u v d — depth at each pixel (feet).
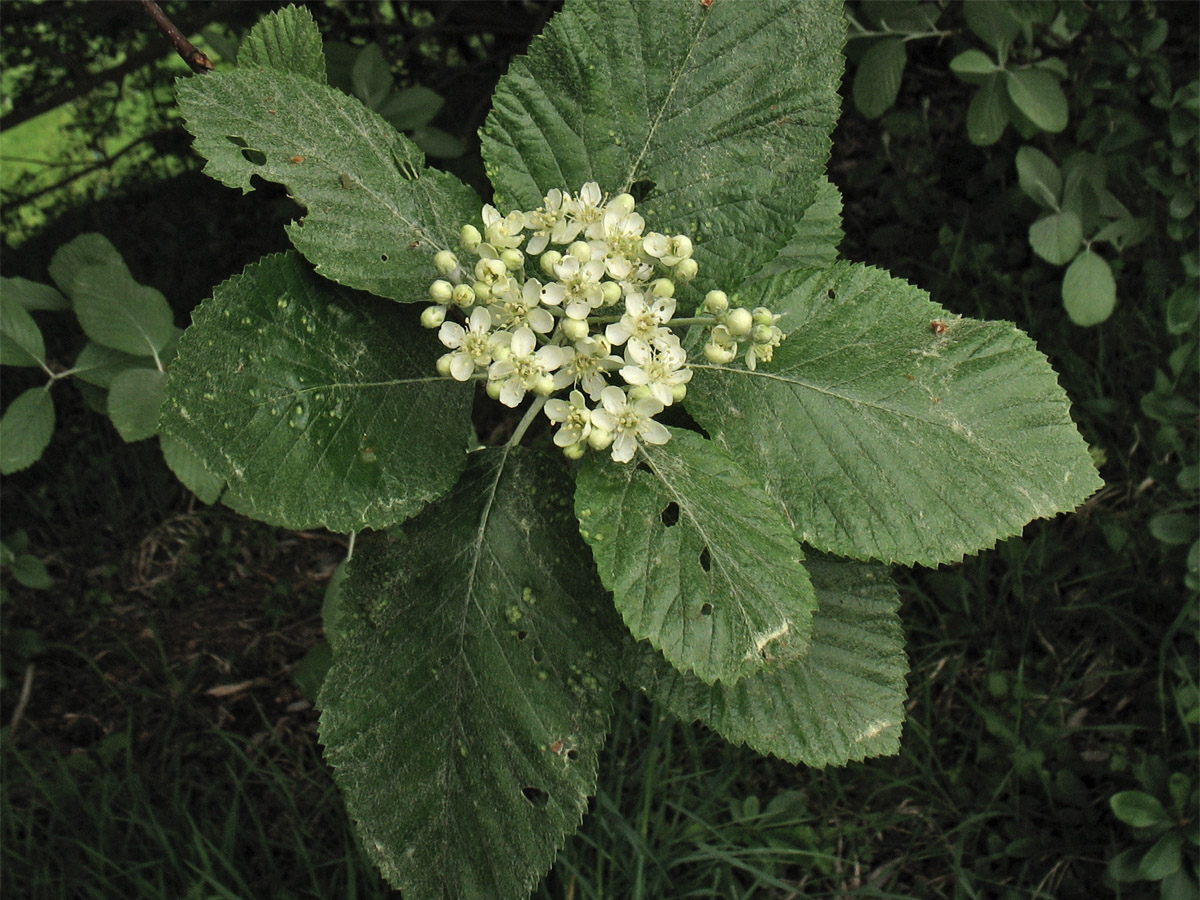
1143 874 1.49
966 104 2.54
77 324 2.68
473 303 1.00
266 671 2.16
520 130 1.06
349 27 2.72
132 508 2.43
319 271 0.99
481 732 1.06
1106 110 2.06
